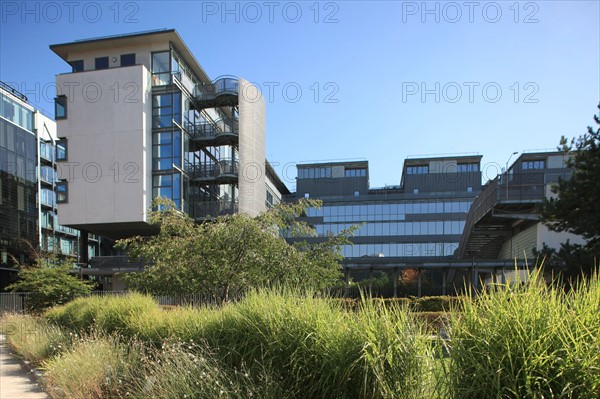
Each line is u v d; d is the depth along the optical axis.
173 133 33.03
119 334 7.22
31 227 42.28
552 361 2.28
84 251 35.62
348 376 3.21
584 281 2.76
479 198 27.69
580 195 14.03
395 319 3.34
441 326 3.15
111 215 31.47
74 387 5.12
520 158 48.56
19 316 14.63
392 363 3.05
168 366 4.38
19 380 6.95
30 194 42.59
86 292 18.52
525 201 22.94
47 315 13.25
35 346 8.45
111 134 32.16
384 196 72.12
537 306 2.50
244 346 4.45
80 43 34.38
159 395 4.05
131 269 32.44
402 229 70.50
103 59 35.22
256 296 5.02
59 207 32.16
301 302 4.40
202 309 6.23
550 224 16.00
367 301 3.74
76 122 32.62
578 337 2.29
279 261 8.48
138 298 8.52
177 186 32.34
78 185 32.12
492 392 2.35
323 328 3.78
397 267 34.00
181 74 35.47
